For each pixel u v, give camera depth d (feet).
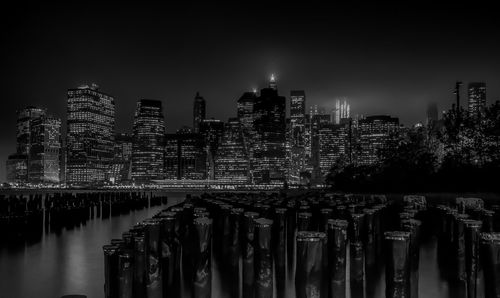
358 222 45.44
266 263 35.55
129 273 31.99
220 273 52.60
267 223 35.68
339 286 34.60
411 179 166.20
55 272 63.72
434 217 81.15
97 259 75.05
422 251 64.39
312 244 29.60
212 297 42.91
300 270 29.76
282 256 53.36
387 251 30.22
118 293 31.96
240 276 51.08
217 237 72.13
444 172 155.12
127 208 200.44
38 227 117.29
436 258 59.36
